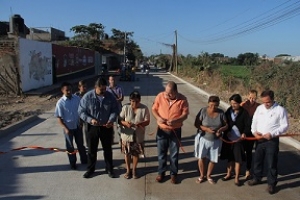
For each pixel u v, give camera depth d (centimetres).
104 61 5728
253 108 674
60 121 669
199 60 4122
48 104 1559
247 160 649
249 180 639
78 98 692
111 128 645
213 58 4169
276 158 595
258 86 1881
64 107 668
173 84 611
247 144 639
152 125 1163
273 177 593
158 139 634
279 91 1469
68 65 2942
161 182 640
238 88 2250
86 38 6197
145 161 759
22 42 1873
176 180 639
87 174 655
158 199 570
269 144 592
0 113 1262
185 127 1139
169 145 635
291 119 1216
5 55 1822
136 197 576
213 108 615
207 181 648
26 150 824
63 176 661
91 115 627
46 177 654
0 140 920
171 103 619
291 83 1571
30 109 1404
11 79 1834
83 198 568
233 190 610
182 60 5909
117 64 6569
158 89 2523
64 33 5606
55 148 841
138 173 685
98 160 756
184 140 960
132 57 8062
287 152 845
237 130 621
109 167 657
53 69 2494
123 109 648
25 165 718
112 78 830
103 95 625
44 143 892
